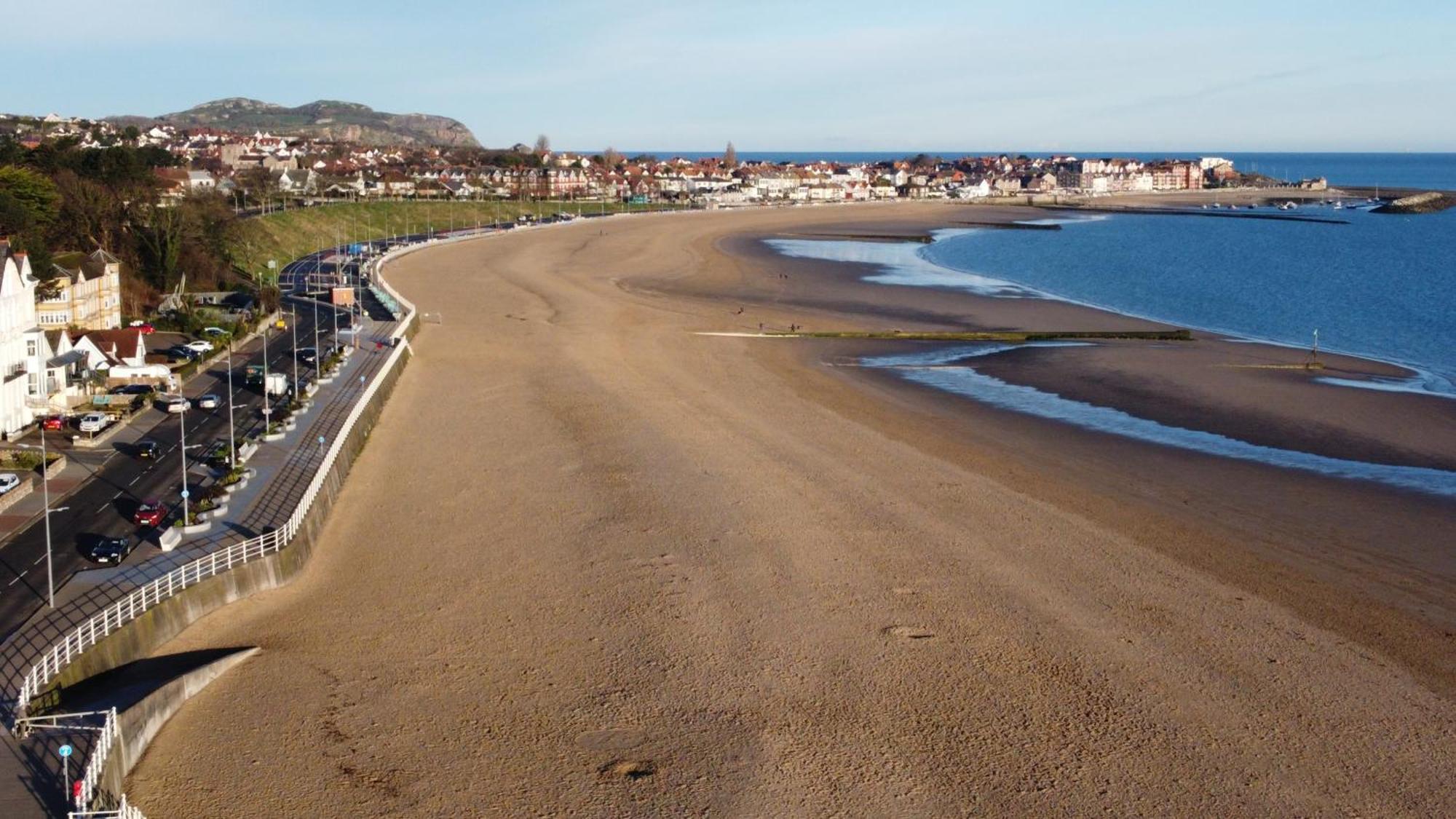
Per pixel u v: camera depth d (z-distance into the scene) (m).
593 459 60.22
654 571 44.91
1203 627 40.41
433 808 29.53
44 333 65.00
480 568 45.66
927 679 36.47
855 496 54.31
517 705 34.75
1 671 33.50
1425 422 71.44
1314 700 35.50
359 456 61.69
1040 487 56.72
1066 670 37.16
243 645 38.81
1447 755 32.56
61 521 47.19
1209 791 30.75
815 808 29.84
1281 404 76.19
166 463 56.50
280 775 30.88
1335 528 51.19
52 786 28.20
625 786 30.70
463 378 81.81
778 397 76.44
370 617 41.19
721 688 35.88
